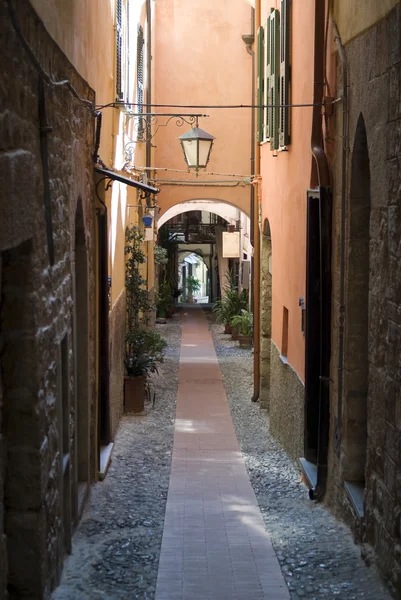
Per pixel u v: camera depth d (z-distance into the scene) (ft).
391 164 17.63
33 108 15.35
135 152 47.21
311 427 28.99
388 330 17.93
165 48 61.36
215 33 61.36
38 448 15.51
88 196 25.96
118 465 30.81
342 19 23.22
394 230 17.43
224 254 82.17
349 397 22.91
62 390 20.39
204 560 20.15
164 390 48.32
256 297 45.57
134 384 41.29
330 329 25.29
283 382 35.47
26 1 14.55
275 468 31.22
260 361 44.96
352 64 21.93
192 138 38.14
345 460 23.00
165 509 25.05
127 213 43.27
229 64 61.46
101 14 29.63
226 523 23.52
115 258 36.17
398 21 17.01
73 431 21.76
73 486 21.93
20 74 14.05
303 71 30.32
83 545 21.09
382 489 18.44
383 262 18.67
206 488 27.84
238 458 32.83
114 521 23.57
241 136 61.98
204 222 114.01
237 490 27.61
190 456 32.94
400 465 16.89
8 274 15.14
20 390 15.37
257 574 19.12
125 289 43.32
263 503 26.07
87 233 25.61
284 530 22.74
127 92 39.86
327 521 23.54
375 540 18.99
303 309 30.22
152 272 63.36
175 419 40.60
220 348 66.64
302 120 30.58
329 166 25.13
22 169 14.12
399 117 16.97
